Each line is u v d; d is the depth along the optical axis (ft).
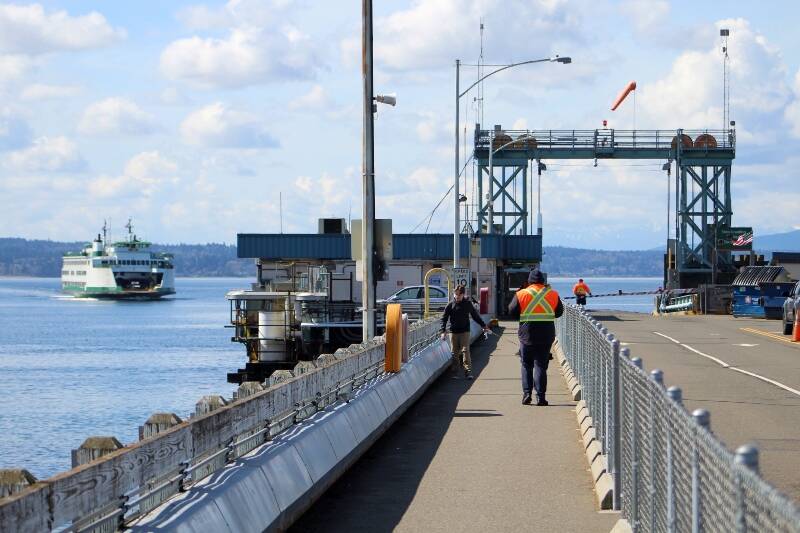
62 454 149.18
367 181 99.76
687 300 317.63
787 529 19.80
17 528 24.93
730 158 350.64
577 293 272.72
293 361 222.69
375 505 52.31
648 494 40.24
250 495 40.57
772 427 73.77
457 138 202.39
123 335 453.99
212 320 596.29
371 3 99.50
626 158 350.02
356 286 278.26
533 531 46.65
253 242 292.81
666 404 35.65
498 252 287.28
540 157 347.56
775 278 271.69
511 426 78.89
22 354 348.38
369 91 99.55
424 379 99.55
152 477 33.86
